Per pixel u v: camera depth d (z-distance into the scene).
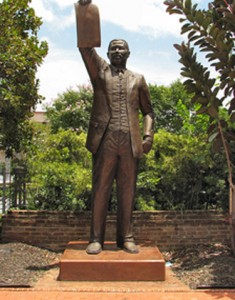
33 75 9.06
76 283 5.59
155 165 9.17
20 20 9.40
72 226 8.36
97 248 6.12
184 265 7.02
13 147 9.70
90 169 9.30
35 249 7.89
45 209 8.88
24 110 9.22
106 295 5.08
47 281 5.76
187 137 9.49
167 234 8.41
